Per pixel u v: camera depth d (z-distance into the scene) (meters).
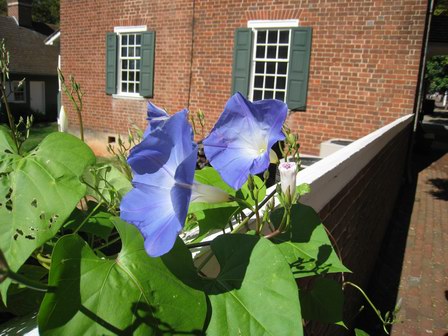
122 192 1.19
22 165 0.93
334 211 2.77
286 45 8.38
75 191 0.91
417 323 4.23
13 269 0.81
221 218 1.17
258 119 0.95
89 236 1.23
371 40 7.64
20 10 22.42
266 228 1.36
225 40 8.96
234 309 0.82
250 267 0.88
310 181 2.04
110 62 10.77
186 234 1.33
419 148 14.59
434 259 5.87
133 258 0.79
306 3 8.02
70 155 0.96
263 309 0.82
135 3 10.13
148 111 1.13
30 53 21.16
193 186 0.94
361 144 3.78
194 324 0.77
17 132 1.09
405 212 7.95
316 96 8.20
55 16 43.59
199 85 9.47
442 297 4.80
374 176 4.75
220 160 0.97
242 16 8.66
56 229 0.87
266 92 8.74
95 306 0.71
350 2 7.67
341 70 7.94
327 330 2.79
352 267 3.73
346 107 8.00
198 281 0.85
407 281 5.16
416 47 7.35
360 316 4.29
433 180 10.64
